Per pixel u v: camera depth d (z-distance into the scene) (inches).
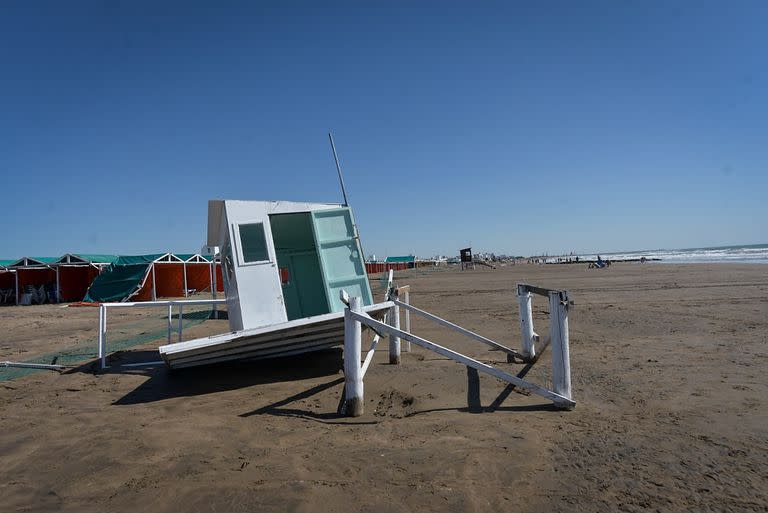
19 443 189.8
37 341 519.2
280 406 230.7
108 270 1091.9
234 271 285.6
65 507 132.2
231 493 136.1
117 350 424.5
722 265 1953.7
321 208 307.9
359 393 212.1
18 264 1175.6
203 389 273.1
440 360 327.0
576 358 312.7
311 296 389.4
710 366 277.1
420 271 3090.6
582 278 1455.5
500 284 1304.1
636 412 199.9
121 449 176.9
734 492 128.1
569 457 154.5
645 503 123.6
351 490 135.6
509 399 228.1
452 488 134.9
